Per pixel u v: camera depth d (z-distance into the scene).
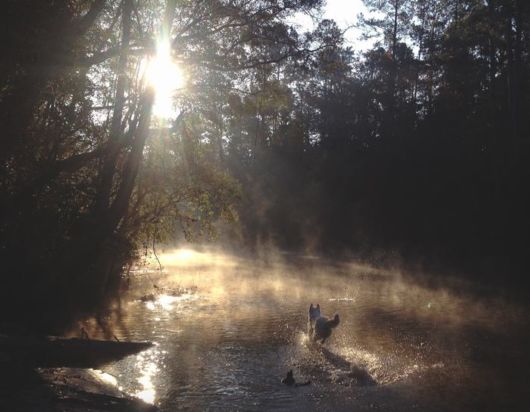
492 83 42.28
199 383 9.52
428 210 40.50
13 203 14.62
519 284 26.11
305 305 18.80
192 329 14.45
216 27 18.48
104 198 17.36
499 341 13.00
